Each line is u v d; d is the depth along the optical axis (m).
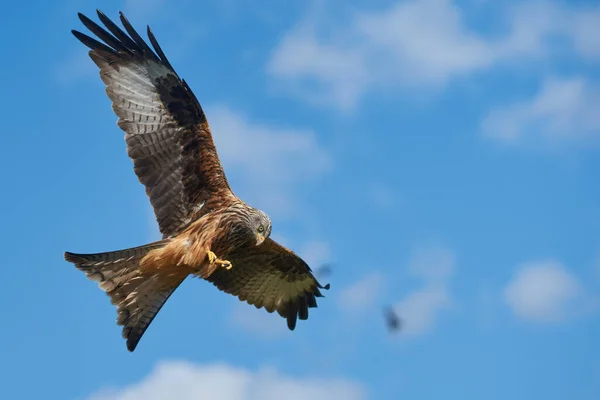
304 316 19.27
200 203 16.31
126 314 15.55
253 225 16.38
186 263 15.59
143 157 15.99
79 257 14.99
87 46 15.87
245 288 19.06
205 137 16.09
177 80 16.05
